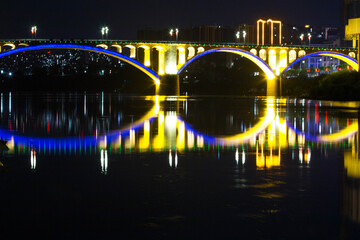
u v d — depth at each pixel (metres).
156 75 134.50
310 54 149.88
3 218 10.26
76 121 38.53
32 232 9.41
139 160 18.11
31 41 116.69
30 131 29.80
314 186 13.40
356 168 16.48
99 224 9.88
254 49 143.75
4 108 56.91
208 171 15.77
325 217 10.38
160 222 10.04
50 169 15.96
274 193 12.54
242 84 177.88
